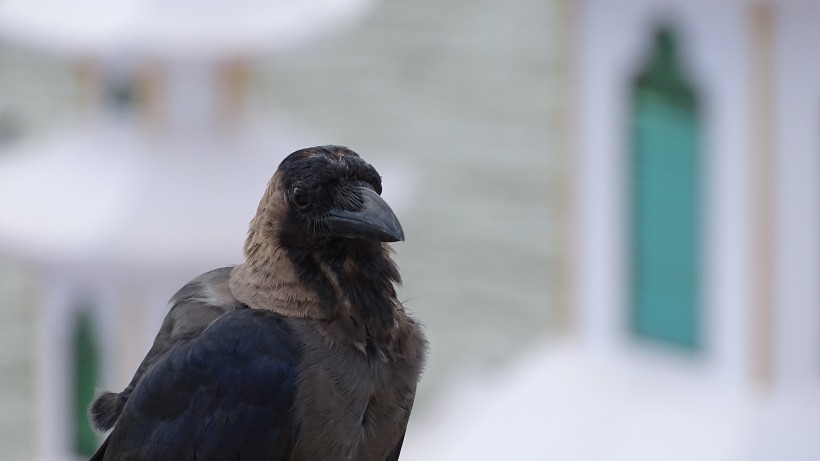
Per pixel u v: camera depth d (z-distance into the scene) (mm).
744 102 16047
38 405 16219
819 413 16188
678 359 17281
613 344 17922
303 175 8750
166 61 14477
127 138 14656
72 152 14750
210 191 14266
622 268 17656
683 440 16688
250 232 9055
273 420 8695
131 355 15109
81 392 15859
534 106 26969
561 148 18094
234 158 14555
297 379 8688
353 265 8812
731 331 16625
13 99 23688
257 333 8758
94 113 14898
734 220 16375
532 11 30062
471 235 24625
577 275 18141
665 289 17312
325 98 27812
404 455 18625
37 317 15773
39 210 14344
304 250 8789
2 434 19016
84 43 14188
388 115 26906
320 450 8758
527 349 21125
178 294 9312
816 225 16078
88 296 15039
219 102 14695
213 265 14320
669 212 17094
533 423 18000
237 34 14203
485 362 21766
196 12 14195
